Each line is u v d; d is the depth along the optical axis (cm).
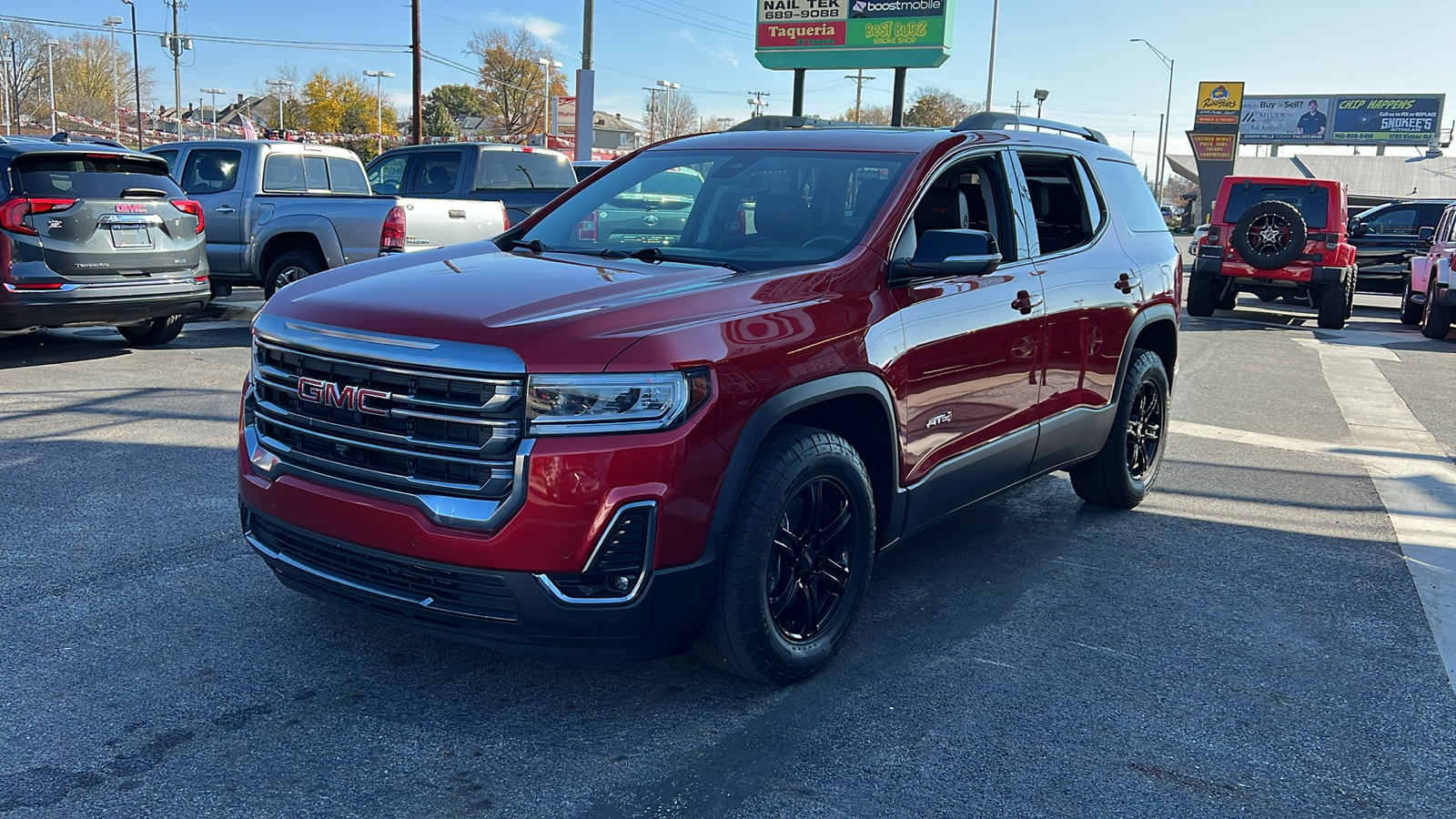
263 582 414
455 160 1255
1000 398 421
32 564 424
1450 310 1372
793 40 2988
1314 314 1720
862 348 345
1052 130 518
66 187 833
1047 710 337
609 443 286
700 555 301
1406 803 292
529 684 340
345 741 301
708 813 272
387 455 301
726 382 301
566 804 274
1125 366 517
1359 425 810
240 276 1112
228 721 309
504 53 8494
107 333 1042
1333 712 345
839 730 318
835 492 345
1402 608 439
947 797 284
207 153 1123
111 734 299
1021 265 440
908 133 436
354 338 305
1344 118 9988
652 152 470
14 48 8162
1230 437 758
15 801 265
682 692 339
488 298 316
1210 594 448
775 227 392
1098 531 531
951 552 490
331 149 1195
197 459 584
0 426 645
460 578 291
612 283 335
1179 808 284
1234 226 1520
